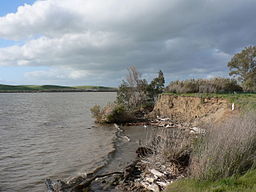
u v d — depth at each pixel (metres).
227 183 6.23
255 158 7.72
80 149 16.66
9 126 28.42
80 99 96.12
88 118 35.72
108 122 29.64
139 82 40.34
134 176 10.45
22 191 9.67
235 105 19.48
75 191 9.02
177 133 12.80
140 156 12.92
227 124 9.54
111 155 14.67
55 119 35.03
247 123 8.91
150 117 32.44
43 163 13.48
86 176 10.77
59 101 83.00
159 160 10.53
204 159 7.55
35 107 57.97
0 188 9.98
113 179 10.12
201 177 7.21
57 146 17.80
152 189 8.70
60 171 12.02
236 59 43.72
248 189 5.66
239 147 7.86
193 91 34.16
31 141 19.81
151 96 41.22
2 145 18.36
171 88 37.25
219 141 8.00
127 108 35.12
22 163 13.54
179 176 9.21
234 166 7.38
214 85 32.50
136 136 20.64
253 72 40.75
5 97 111.25
